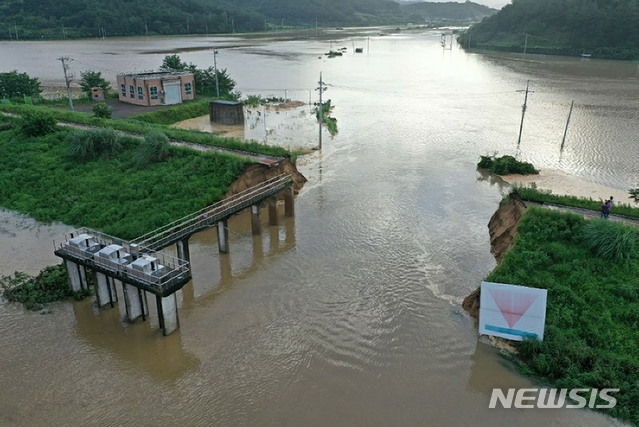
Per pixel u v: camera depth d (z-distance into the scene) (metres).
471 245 36.28
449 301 29.39
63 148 51.53
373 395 22.50
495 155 58.53
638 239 28.28
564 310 25.55
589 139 65.00
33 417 21.28
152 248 30.59
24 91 82.88
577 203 34.69
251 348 25.66
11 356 25.08
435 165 55.19
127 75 83.56
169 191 41.81
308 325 27.44
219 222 34.53
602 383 22.28
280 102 92.00
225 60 157.25
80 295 29.95
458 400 22.19
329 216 41.59
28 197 44.94
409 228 39.22
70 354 25.31
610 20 166.12
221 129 70.94
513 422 21.00
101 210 41.25
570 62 155.25
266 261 34.56
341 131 70.31
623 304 25.44
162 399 22.36
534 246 29.27
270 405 21.95
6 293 30.22
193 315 28.59
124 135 51.62
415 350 25.36
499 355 24.91
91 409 21.77
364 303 29.36
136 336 26.75
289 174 43.66
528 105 88.31
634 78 121.50
